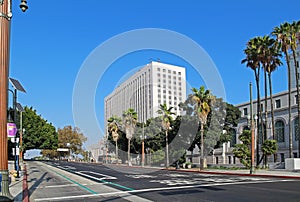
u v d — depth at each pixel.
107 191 17.62
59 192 17.53
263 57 45.56
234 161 60.00
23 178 26.67
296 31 42.09
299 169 35.28
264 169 40.16
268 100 58.16
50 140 95.56
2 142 9.83
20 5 11.17
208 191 16.88
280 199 13.62
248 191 16.75
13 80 17.38
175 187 19.00
